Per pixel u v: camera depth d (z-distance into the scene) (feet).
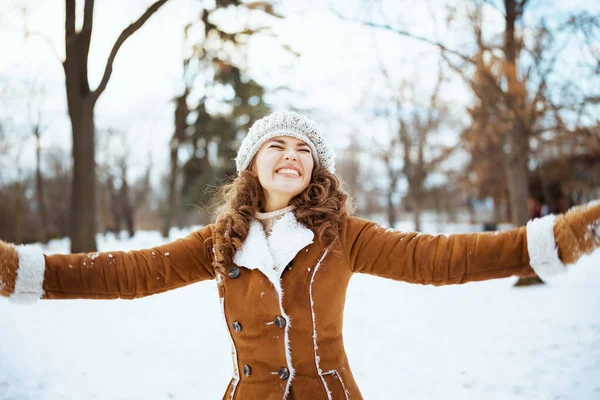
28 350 17.54
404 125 71.67
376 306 24.03
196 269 5.81
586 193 75.46
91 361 16.34
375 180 133.69
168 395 13.53
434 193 108.27
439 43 25.80
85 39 30.04
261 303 5.22
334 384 5.17
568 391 12.77
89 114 30.35
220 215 5.86
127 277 5.38
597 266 32.55
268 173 5.70
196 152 69.82
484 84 26.50
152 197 166.50
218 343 18.16
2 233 99.50
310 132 6.07
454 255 4.92
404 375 14.62
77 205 29.96
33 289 5.01
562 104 25.40
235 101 66.85
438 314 21.80
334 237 5.41
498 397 12.78
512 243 4.79
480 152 53.93
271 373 5.18
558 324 18.81
